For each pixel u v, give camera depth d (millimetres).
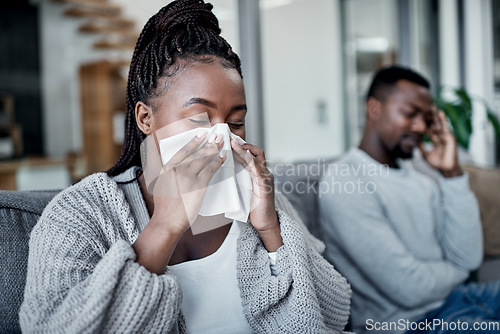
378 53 3953
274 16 4590
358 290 1123
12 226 653
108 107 5453
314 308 624
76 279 523
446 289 1104
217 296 648
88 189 614
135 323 487
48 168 4379
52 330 471
